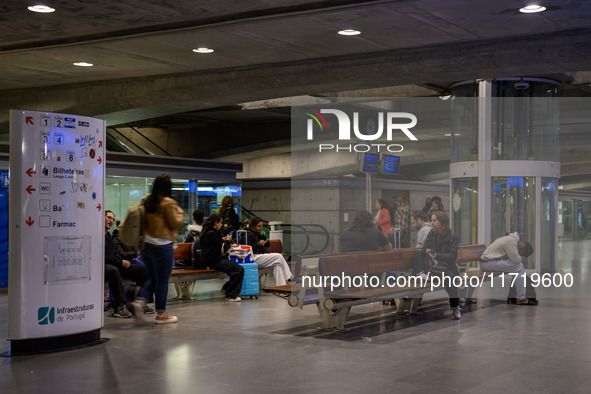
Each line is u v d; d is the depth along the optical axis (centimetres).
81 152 693
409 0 897
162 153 2819
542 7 931
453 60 1173
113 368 603
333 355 661
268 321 877
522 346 705
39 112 660
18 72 1388
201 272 1073
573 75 1488
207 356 655
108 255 912
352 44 1158
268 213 2747
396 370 595
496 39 1130
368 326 837
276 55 1243
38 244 662
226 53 1220
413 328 820
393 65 1221
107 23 1022
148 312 951
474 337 759
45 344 673
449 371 591
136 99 1473
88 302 706
